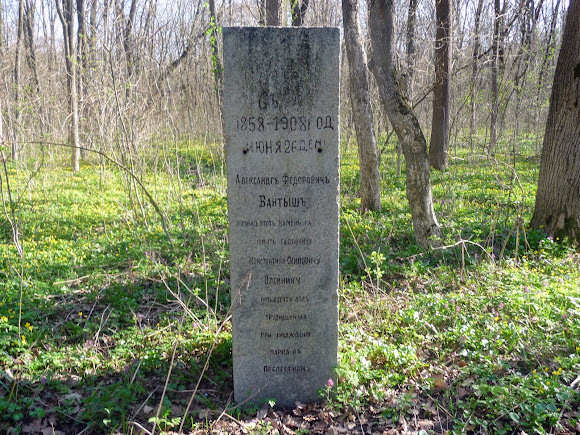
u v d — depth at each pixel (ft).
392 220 16.69
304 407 7.07
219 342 8.43
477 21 29.12
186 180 26.05
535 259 12.67
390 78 12.55
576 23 13.20
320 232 6.57
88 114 29.14
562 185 13.88
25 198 21.30
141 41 23.31
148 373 7.79
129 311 9.89
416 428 6.56
